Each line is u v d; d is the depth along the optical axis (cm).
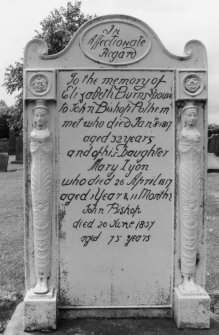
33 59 269
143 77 272
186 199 270
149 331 263
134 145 275
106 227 277
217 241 487
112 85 272
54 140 272
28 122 269
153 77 272
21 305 302
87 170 275
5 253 444
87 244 277
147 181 276
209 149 1655
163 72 272
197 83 269
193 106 268
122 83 272
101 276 279
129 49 272
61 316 278
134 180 276
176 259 278
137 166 276
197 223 273
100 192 276
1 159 1270
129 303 280
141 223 278
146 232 278
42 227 268
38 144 264
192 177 269
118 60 272
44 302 262
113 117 273
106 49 272
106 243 278
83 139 273
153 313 280
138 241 278
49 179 268
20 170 1315
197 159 270
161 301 280
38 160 265
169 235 278
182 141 269
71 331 263
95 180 275
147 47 272
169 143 275
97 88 272
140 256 279
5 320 312
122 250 278
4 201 749
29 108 268
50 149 268
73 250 277
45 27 1587
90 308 279
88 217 277
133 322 274
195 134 268
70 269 277
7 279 372
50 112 271
